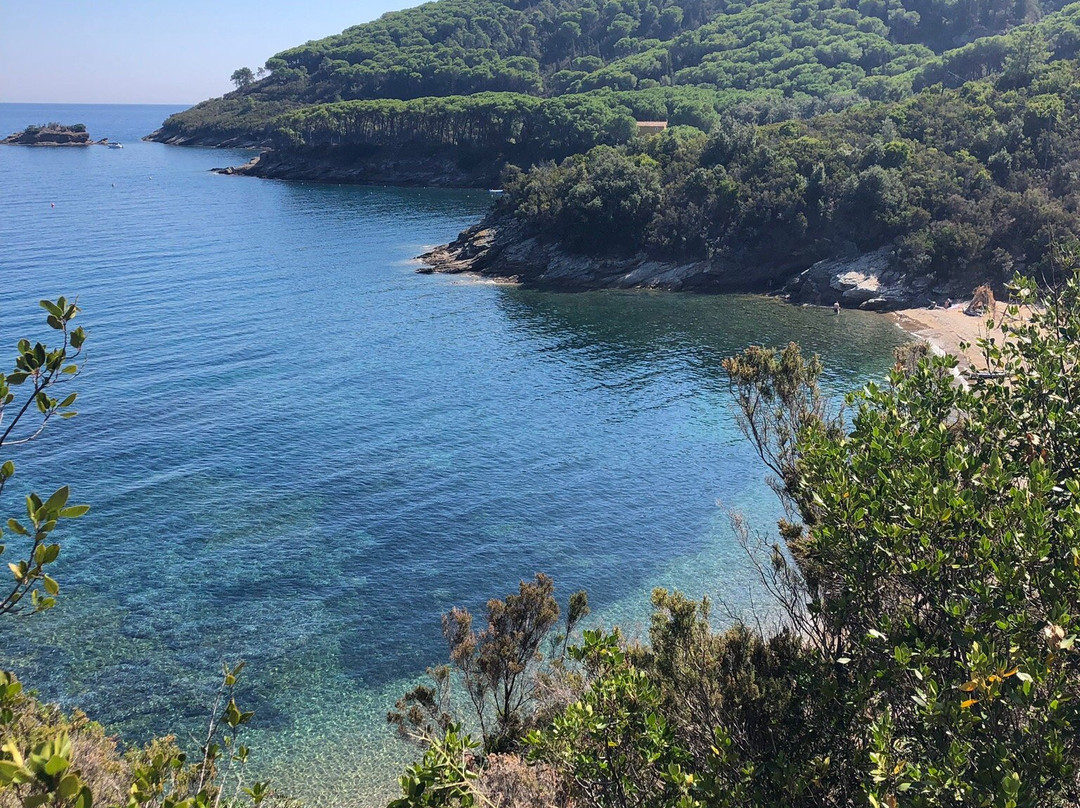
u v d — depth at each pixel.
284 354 74.31
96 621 35.72
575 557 42.28
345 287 100.69
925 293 88.69
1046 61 121.69
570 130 193.38
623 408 63.31
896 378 17.75
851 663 13.56
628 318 89.19
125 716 30.14
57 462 50.91
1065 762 9.55
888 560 12.80
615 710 13.26
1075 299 17.19
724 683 15.48
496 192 193.25
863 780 11.53
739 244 100.69
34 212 145.75
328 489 49.00
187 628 35.44
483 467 52.72
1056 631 9.82
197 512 45.62
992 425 15.45
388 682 32.53
